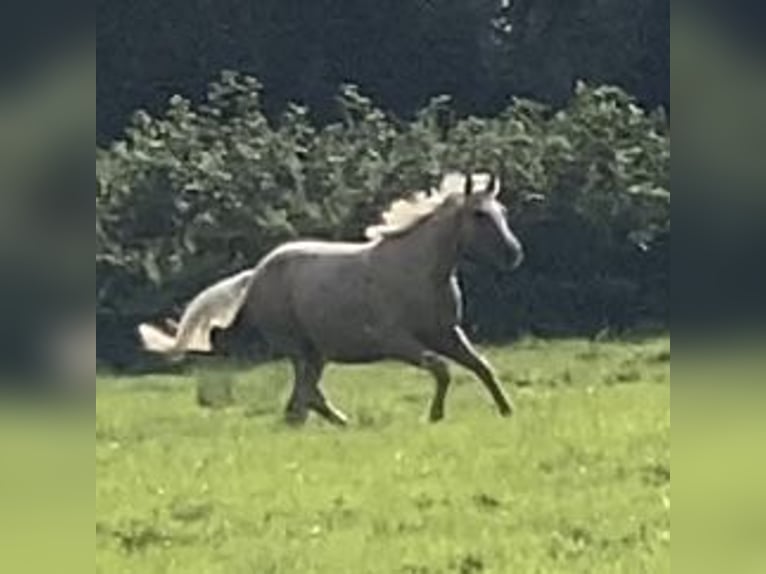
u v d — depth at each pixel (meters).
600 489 10.48
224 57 40.06
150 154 29.92
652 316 30.33
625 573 8.62
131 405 19.23
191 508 10.79
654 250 31.02
